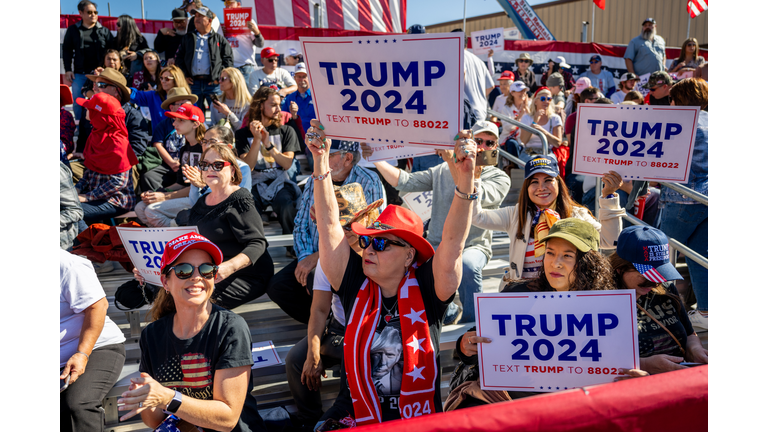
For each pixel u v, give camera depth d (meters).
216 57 6.44
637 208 4.27
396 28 9.30
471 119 4.58
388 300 2.28
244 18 6.92
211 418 2.02
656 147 3.01
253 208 3.47
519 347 2.11
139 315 3.49
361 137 2.25
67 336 2.52
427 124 2.11
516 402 1.39
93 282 2.53
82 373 2.49
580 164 3.24
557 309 2.06
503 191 3.83
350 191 3.04
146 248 2.99
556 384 2.09
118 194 4.57
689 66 9.27
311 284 3.33
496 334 2.12
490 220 3.19
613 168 3.14
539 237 2.94
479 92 4.67
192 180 4.00
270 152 4.91
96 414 2.46
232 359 2.10
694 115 2.88
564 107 7.83
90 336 2.51
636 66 9.65
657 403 1.46
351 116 2.23
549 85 7.74
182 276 2.08
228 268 3.21
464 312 3.65
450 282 2.17
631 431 1.44
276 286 3.45
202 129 4.71
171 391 1.95
